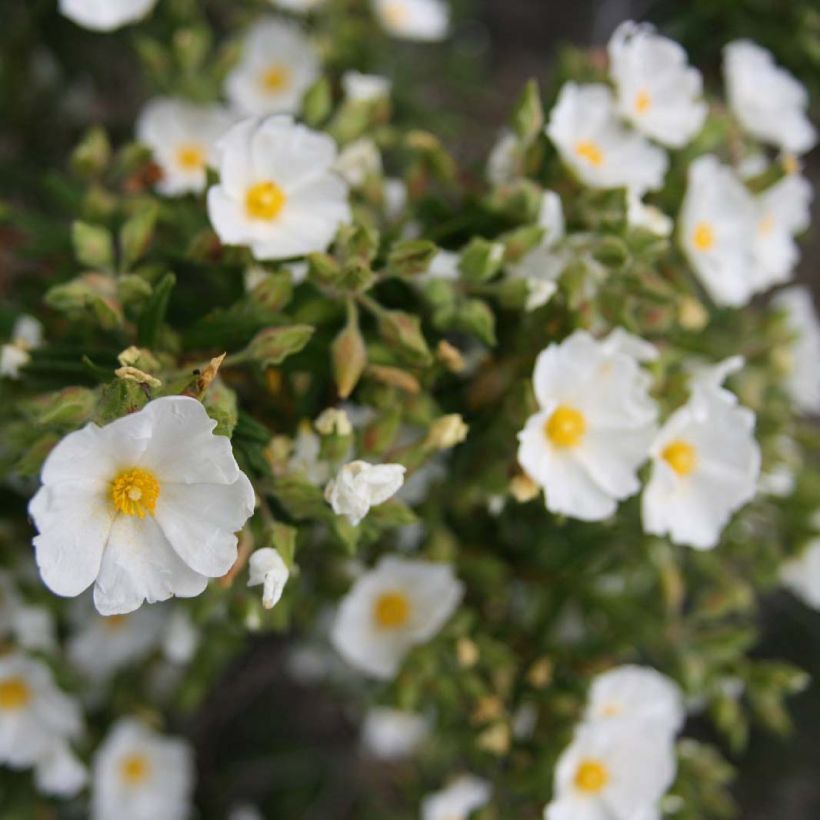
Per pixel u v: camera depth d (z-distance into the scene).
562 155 0.30
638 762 0.31
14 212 0.33
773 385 0.35
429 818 0.39
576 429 0.29
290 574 0.28
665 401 0.30
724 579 0.33
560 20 0.62
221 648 0.34
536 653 0.33
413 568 0.31
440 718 0.32
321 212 0.28
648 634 0.33
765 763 0.55
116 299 0.28
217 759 0.48
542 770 0.31
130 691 0.36
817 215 0.59
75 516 0.24
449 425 0.28
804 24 0.37
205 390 0.25
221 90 0.37
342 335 0.28
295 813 0.49
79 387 0.26
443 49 0.51
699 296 0.34
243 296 0.28
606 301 0.29
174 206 0.32
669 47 0.32
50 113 0.44
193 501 0.24
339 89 0.39
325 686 0.42
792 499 0.34
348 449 0.28
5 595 0.33
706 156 0.33
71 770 0.34
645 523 0.29
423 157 0.32
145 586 0.24
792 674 0.33
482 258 0.28
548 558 0.33
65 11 0.34
